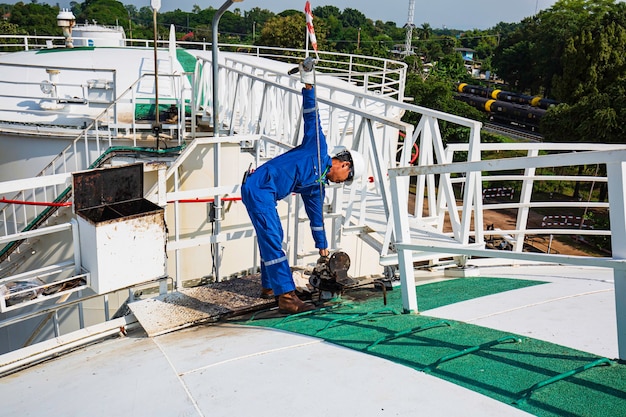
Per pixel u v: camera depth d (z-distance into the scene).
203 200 8.73
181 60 13.58
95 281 4.36
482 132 43.72
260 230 4.09
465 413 2.33
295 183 4.17
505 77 70.31
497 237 24.03
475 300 4.27
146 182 8.71
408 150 4.89
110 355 3.68
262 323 4.09
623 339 2.72
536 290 4.54
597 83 40.50
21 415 2.84
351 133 10.59
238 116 10.91
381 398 2.50
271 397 2.61
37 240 8.89
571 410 2.29
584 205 6.39
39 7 93.50
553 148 6.16
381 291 5.00
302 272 5.18
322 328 3.69
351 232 6.07
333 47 57.09
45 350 4.00
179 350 3.50
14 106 10.94
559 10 65.75
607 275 5.31
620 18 50.75
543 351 3.00
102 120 10.30
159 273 4.61
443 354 2.99
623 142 34.06
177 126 9.94
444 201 6.78
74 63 12.74
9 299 4.43
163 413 2.58
